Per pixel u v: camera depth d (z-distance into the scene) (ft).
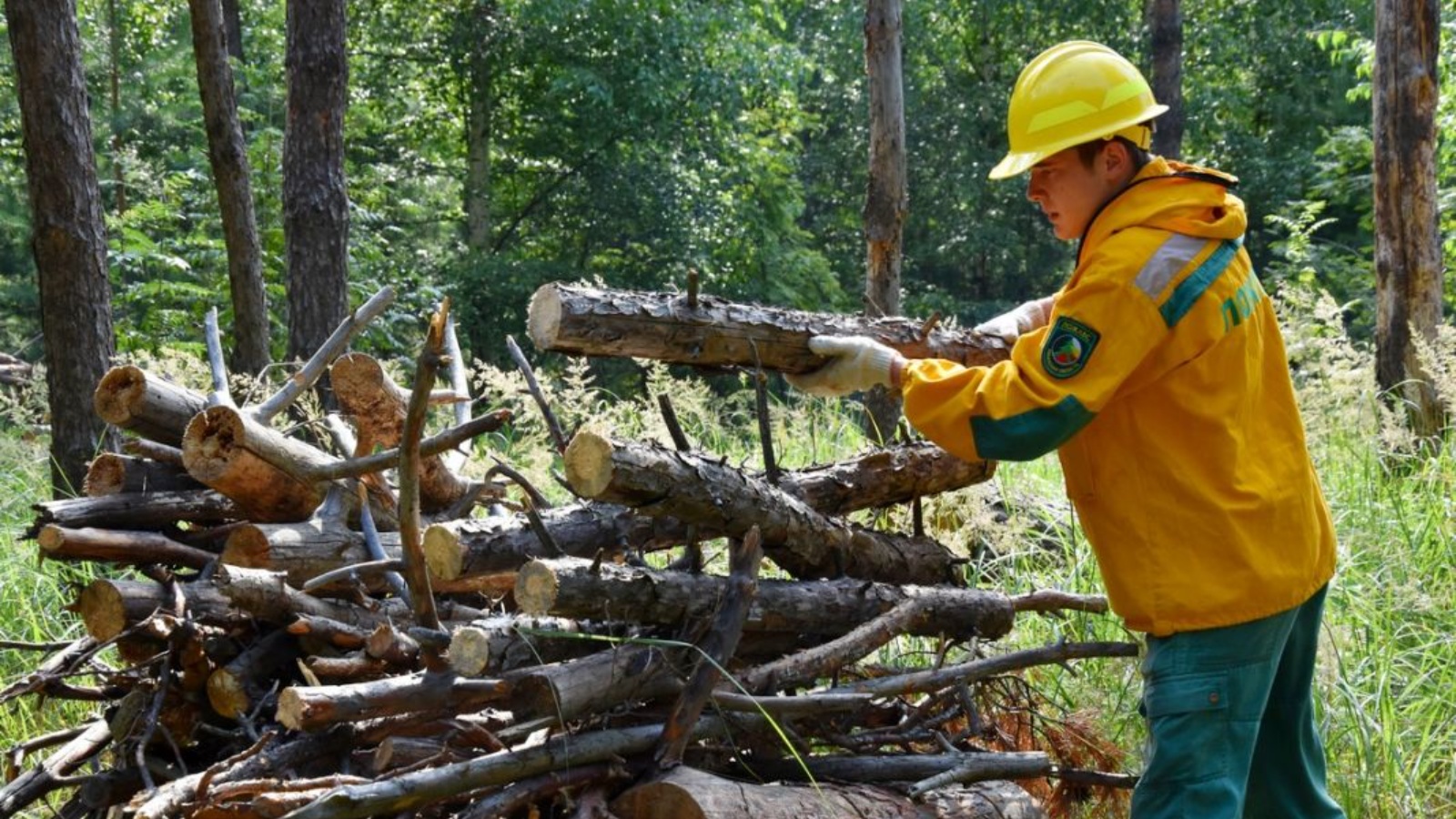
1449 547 17.07
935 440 9.50
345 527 11.48
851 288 93.61
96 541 10.98
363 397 12.39
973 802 9.97
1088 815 12.82
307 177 25.55
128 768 10.12
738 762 10.19
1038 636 15.66
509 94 72.64
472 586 11.37
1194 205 9.08
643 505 9.35
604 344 9.98
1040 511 19.06
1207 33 82.17
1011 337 11.80
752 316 10.50
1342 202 56.70
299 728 8.52
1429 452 21.27
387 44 72.54
